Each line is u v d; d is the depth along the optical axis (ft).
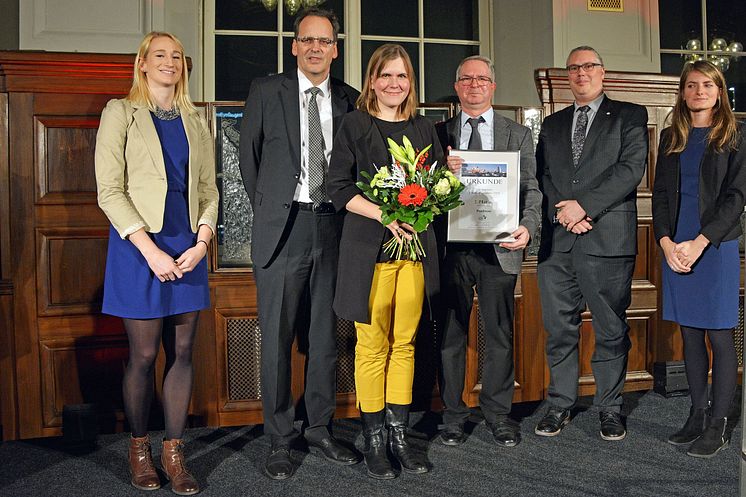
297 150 9.73
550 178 11.35
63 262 11.21
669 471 9.45
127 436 11.27
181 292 9.18
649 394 13.25
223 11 16.01
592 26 15.94
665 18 16.85
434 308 9.55
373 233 9.21
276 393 9.75
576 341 11.28
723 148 10.22
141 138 8.98
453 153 10.36
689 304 10.37
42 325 11.15
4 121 11.00
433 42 17.02
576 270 11.03
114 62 11.05
